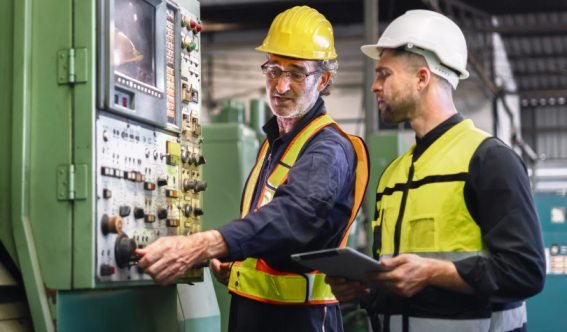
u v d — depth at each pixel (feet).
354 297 7.47
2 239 6.66
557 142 61.67
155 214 7.43
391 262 6.54
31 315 6.63
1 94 6.69
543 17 44.42
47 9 6.66
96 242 6.52
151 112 7.32
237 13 40.65
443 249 6.99
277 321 8.02
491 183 6.82
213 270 8.85
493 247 6.75
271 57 8.13
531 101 62.28
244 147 15.08
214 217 14.84
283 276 7.98
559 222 17.78
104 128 6.66
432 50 7.36
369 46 7.92
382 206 7.72
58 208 6.53
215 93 48.08
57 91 6.59
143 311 7.86
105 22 6.66
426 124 7.45
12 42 6.67
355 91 46.98
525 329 7.64
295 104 8.07
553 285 17.62
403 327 7.19
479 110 44.86
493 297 6.78
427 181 7.18
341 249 6.13
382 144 18.21
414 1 38.09
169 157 7.72
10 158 6.64
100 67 6.61
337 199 7.91
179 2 8.27
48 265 6.55
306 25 8.11
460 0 37.58
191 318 9.04
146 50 7.40
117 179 6.82
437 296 7.06
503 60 49.44
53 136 6.57
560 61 52.16
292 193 7.36
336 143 7.89
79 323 6.80
